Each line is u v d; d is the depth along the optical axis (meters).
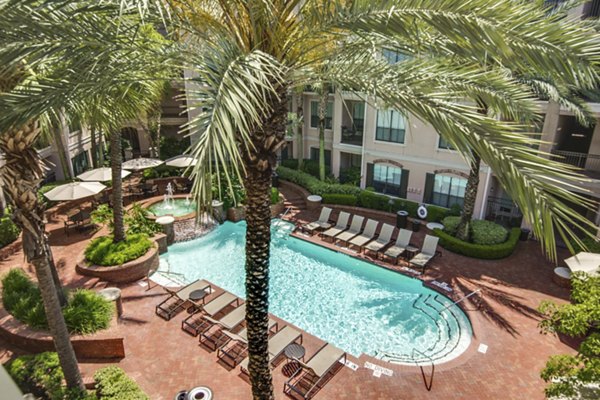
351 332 12.65
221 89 4.23
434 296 14.48
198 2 6.57
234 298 13.10
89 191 17.72
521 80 15.28
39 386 8.71
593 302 7.55
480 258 17.08
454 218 19.12
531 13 4.41
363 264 17.06
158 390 9.67
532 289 14.62
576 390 7.45
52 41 5.20
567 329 7.61
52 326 8.37
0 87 6.52
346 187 23.50
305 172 27.58
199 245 18.80
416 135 21.92
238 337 10.68
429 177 22.14
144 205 22.02
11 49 4.91
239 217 21.52
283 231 20.39
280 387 9.95
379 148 23.67
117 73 5.70
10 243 16.39
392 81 5.73
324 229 19.86
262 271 7.04
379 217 21.89
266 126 6.09
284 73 5.61
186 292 13.39
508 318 12.88
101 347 10.58
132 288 14.16
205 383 9.92
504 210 20.77
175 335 11.71
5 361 10.08
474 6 4.50
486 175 19.83
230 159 3.90
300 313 13.66
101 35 5.54
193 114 28.44
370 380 10.17
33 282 12.90
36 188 7.89
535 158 4.18
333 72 6.20
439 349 11.78
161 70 6.24
